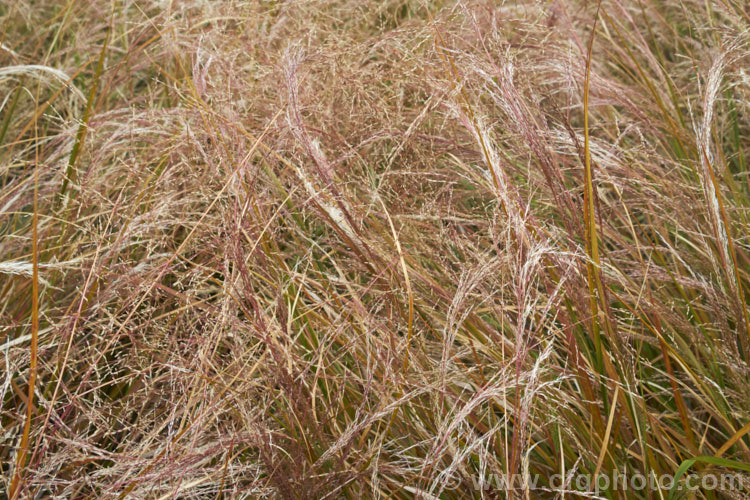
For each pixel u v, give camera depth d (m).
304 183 1.37
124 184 1.58
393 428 1.29
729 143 1.85
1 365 1.35
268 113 1.72
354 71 1.70
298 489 1.15
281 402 1.33
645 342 1.44
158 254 1.46
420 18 2.07
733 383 1.25
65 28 2.32
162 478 1.14
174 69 2.18
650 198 1.53
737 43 1.51
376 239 1.46
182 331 1.43
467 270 1.32
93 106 2.01
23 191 1.69
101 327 1.35
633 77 1.94
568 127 1.34
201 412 1.24
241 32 2.01
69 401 1.29
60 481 1.14
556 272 1.29
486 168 1.51
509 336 1.39
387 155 1.70
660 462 1.22
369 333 1.29
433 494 1.20
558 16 1.93
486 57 1.56
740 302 1.19
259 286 1.48
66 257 1.57
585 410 1.22
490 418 1.26
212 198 1.55
